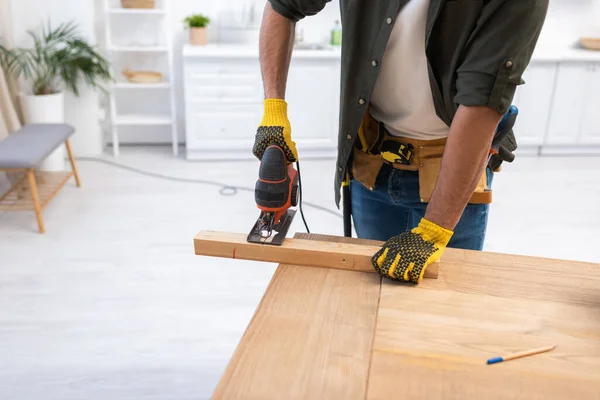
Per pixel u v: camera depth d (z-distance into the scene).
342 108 1.47
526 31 1.08
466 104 1.12
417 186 1.56
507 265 1.27
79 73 4.50
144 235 3.35
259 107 4.57
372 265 1.23
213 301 2.71
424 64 1.34
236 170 4.47
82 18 4.42
